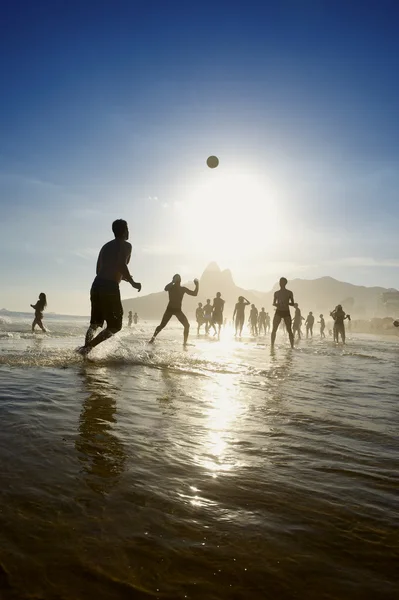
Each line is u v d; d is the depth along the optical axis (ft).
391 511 5.33
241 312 72.18
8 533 4.25
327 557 4.18
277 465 6.91
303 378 17.78
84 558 3.91
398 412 11.57
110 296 20.02
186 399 11.78
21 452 6.66
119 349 21.85
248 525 4.77
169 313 36.40
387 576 3.89
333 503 5.49
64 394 11.37
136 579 3.67
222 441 8.06
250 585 3.67
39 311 54.19
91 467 6.22
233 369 19.22
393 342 75.20
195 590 3.57
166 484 5.80
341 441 8.52
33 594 3.38
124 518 4.73
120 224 21.16
